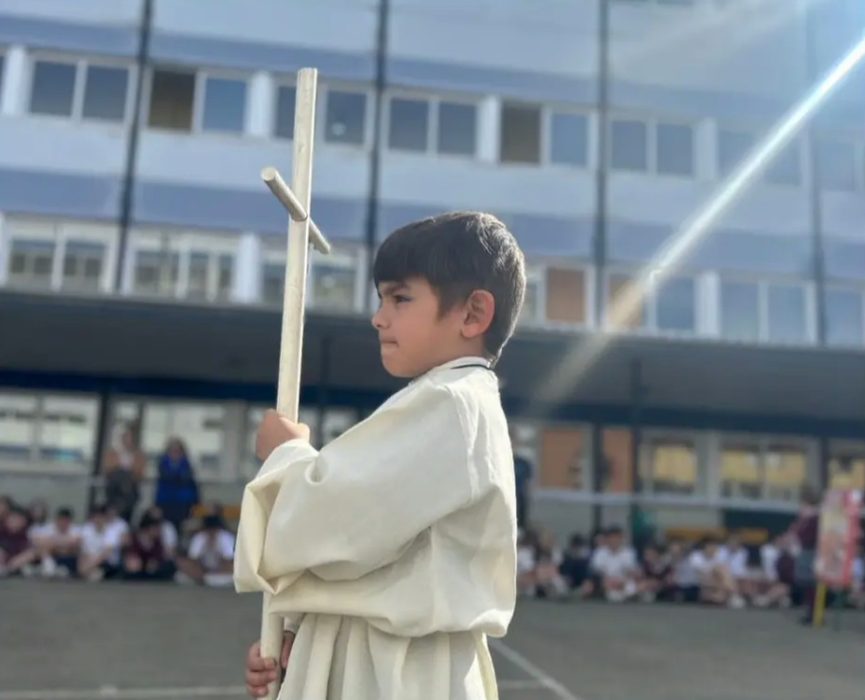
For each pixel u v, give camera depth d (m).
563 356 11.35
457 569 1.30
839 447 16.06
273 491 1.31
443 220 1.47
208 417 14.59
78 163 14.49
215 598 8.70
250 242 14.68
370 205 15.02
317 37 15.59
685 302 15.65
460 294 1.42
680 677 6.10
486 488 1.29
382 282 1.47
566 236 15.48
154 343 11.90
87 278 14.25
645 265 15.60
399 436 1.28
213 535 9.98
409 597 1.26
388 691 1.25
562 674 6.01
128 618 7.34
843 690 5.91
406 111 15.63
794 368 11.66
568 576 10.55
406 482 1.24
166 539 9.84
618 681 5.87
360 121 15.46
